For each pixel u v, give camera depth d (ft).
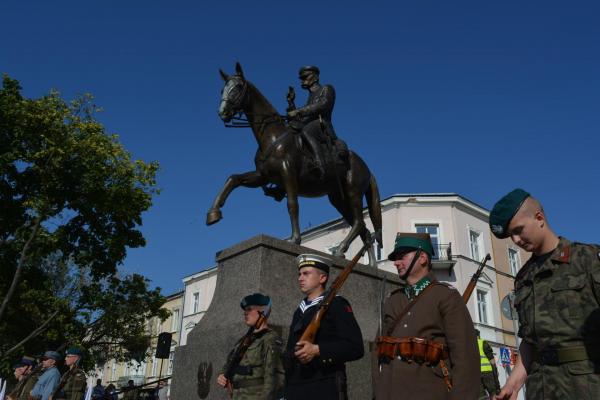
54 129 56.44
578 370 7.00
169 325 131.54
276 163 19.47
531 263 8.16
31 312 59.57
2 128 56.08
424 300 8.97
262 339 12.57
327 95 21.42
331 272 18.44
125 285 66.69
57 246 59.36
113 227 63.16
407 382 8.40
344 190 21.38
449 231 85.46
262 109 20.25
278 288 16.47
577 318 7.20
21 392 27.25
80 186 58.23
